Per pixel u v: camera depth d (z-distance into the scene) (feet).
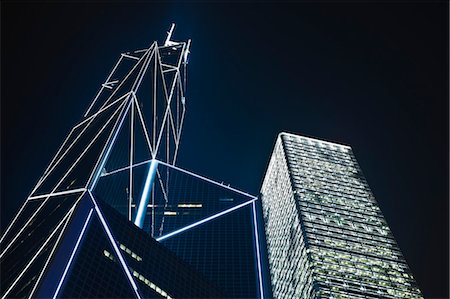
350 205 644.69
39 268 347.15
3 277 401.49
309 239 549.95
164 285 414.41
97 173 492.13
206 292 465.06
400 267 531.09
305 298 489.67
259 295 572.92
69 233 368.89
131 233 434.30
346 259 526.98
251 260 634.43
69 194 463.83
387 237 584.40
